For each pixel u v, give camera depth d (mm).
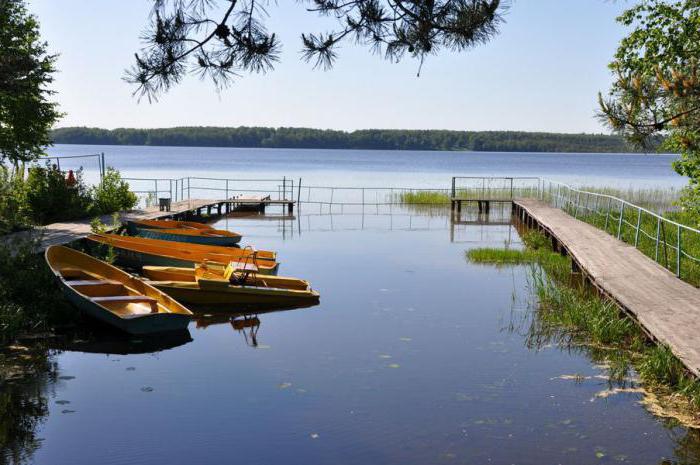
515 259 16750
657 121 8875
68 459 5816
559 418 6742
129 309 10227
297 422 6629
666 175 72188
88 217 19703
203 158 120812
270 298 11656
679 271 11648
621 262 12688
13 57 15750
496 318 10836
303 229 23062
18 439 6195
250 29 5086
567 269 14938
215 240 17641
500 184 53531
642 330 8820
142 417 6719
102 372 8055
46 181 19312
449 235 21828
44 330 9656
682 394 7199
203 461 5805
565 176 68438
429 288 13281
